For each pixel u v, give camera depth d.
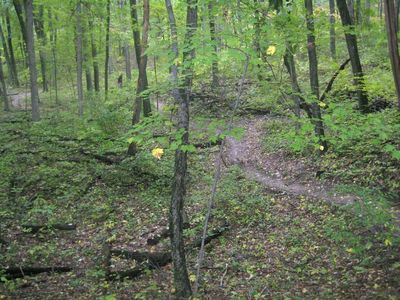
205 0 6.95
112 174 13.53
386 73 14.86
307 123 6.62
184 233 9.74
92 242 9.79
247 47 6.47
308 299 6.55
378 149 11.71
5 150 16.41
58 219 10.93
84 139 17.55
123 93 23.97
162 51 6.71
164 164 14.35
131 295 7.37
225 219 10.45
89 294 7.45
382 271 6.97
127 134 6.82
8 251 9.20
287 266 7.94
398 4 16.53
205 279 7.80
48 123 20.86
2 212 10.97
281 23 9.00
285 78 15.44
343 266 7.50
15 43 35.28
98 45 26.17
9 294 7.46
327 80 19.02
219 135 6.49
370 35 19.50
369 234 8.20
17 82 37.59
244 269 8.05
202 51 6.08
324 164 12.48
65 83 36.22
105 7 20.72
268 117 18.69
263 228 9.80
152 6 16.50
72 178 13.41
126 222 10.73
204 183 12.99
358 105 13.91
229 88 15.59
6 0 29.73
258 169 14.00
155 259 8.67
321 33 12.92
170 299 6.86
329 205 10.18
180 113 6.84
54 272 8.41
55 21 22.69
